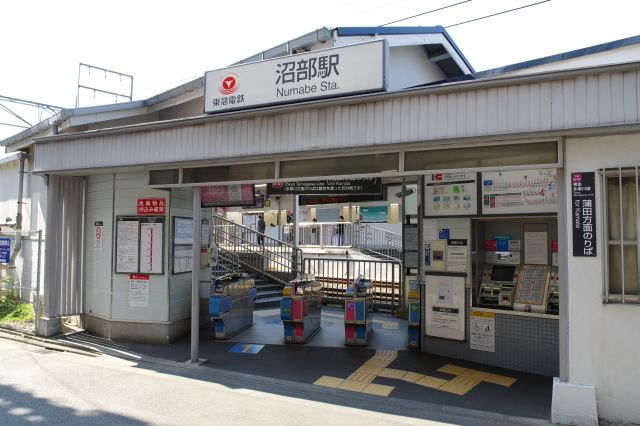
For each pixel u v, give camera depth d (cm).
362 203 2097
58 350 824
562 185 509
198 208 748
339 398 577
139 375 669
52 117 975
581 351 491
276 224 2273
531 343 666
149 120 1126
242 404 550
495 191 707
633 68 457
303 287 849
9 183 1309
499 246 752
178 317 883
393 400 568
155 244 867
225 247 1436
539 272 701
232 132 671
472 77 798
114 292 887
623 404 475
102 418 498
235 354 780
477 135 519
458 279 741
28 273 1141
